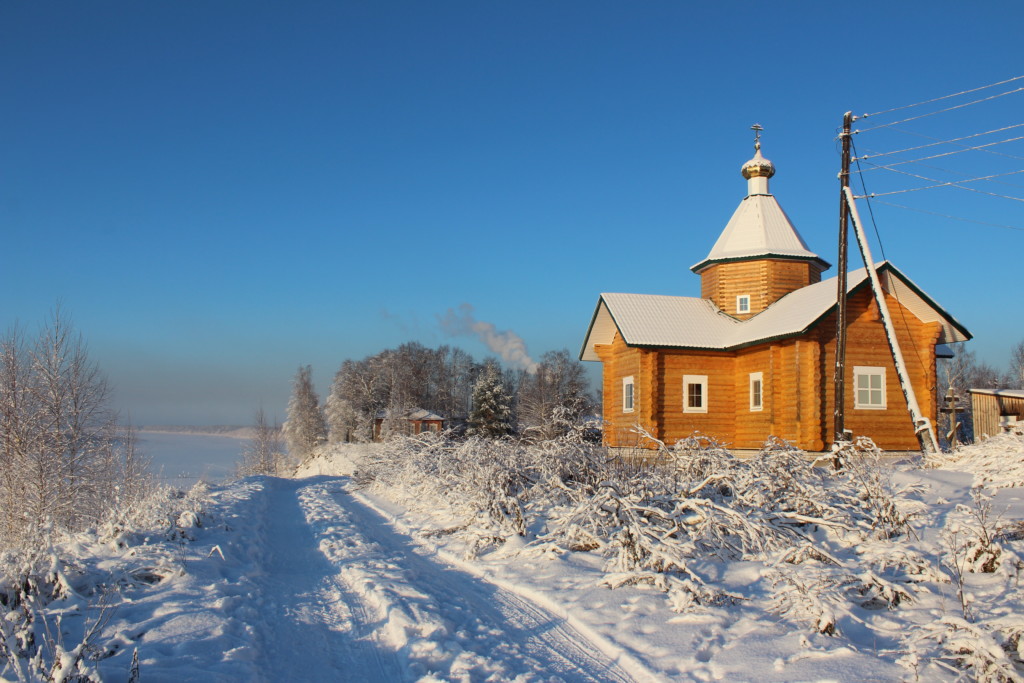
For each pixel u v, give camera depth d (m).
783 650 6.07
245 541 12.30
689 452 13.10
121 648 6.38
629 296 28.78
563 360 90.44
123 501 14.81
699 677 5.65
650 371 26.08
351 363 94.06
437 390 99.00
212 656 6.27
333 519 16.22
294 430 87.50
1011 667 5.01
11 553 8.19
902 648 6.05
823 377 23.33
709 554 9.36
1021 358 57.72
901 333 23.95
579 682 5.78
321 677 6.11
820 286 25.89
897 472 14.97
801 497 10.62
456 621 7.49
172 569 9.10
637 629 6.84
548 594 8.29
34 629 6.45
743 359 26.31
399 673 6.13
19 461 26.48
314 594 9.10
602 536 10.36
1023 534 8.66
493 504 12.16
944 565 8.05
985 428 24.20
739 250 28.88
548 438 15.87
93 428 28.98
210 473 74.75
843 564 8.44
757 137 30.22
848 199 20.22
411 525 14.85
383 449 24.95
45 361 27.70
